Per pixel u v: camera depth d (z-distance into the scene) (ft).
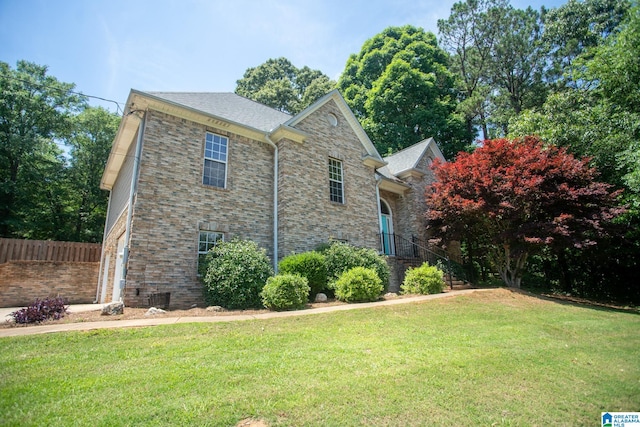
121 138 37.29
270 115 46.19
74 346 15.52
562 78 89.56
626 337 22.66
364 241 44.98
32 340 15.98
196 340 16.96
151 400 10.52
